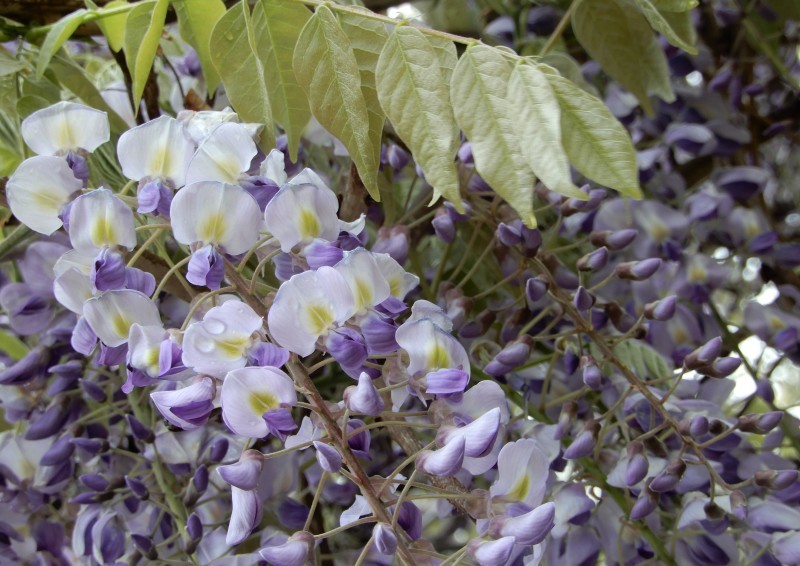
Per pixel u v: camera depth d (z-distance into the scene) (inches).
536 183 22.0
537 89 17.0
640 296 23.6
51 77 22.1
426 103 17.5
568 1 26.0
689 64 25.8
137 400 21.6
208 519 21.8
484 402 17.4
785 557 20.5
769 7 27.7
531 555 18.0
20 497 21.8
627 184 17.4
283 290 16.6
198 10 20.4
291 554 16.4
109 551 20.6
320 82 18.2
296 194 17.3
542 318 22.8
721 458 21.4
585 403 22.0
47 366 21.7
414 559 16.8
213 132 17.6
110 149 20.6
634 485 20.7
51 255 21.0
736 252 25.3
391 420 18.1
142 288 17.4
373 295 17.0
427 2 25.7
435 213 21.7
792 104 29.9
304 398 18.7
